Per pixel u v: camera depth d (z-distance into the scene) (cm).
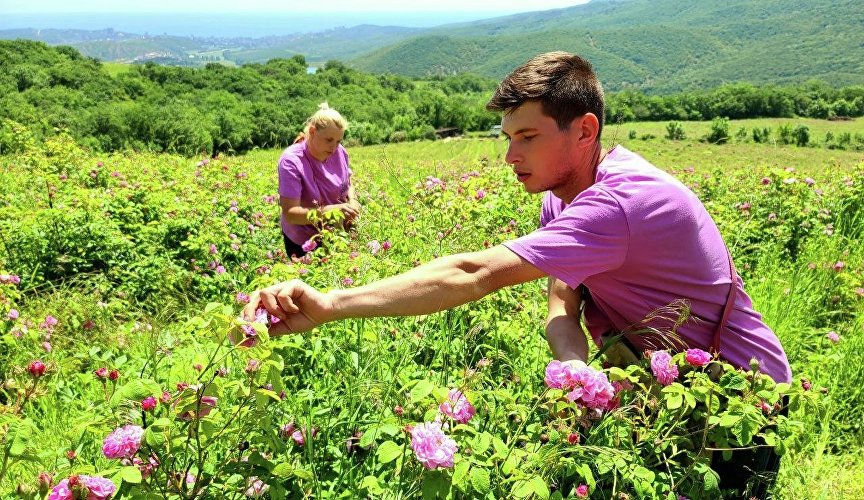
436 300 207
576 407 206
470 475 184
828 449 353
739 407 215
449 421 203
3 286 448
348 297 206
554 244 211
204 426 188
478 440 205
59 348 401
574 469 214
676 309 222
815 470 327
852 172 787
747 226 627
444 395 197
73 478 163
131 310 525
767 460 254
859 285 534
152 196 743
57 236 598
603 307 254
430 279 206
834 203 740
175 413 185
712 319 236
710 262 230
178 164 1300
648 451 248
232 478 216
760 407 219
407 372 305
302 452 263
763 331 249
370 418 269
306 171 551
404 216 553
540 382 328
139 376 284
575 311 272
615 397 228
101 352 371
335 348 306
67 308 464
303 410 274
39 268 583
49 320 401
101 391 323
